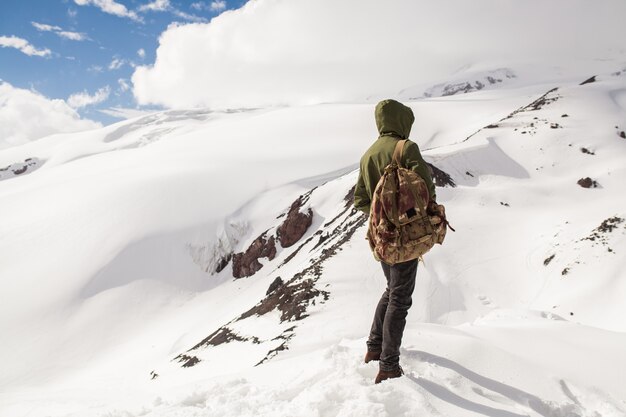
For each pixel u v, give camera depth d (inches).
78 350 2741.1
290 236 3191.4
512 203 2295.8
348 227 2212.1
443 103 7372.1
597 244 1621.6
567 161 2760.8
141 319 3031.5
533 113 3467.0
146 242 3587.6
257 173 4714.6
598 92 3878.0
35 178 6146.7
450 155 2728.8
